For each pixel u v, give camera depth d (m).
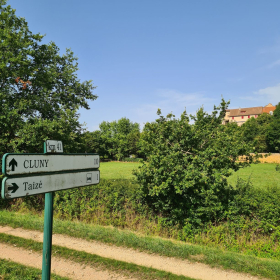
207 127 9.37
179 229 8.47
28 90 13.78
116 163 64.81
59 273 5.04
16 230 7.68
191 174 7.81
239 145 8.32
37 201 11.62
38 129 11.69
